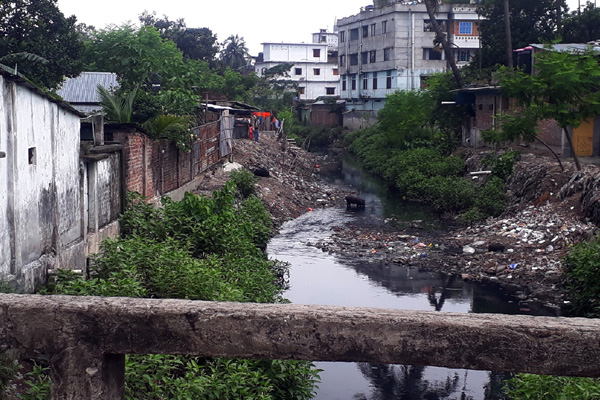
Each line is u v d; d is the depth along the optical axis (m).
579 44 26.88
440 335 2.81
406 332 2.83
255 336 2.89
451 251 17.98
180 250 10.20
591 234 16.05
